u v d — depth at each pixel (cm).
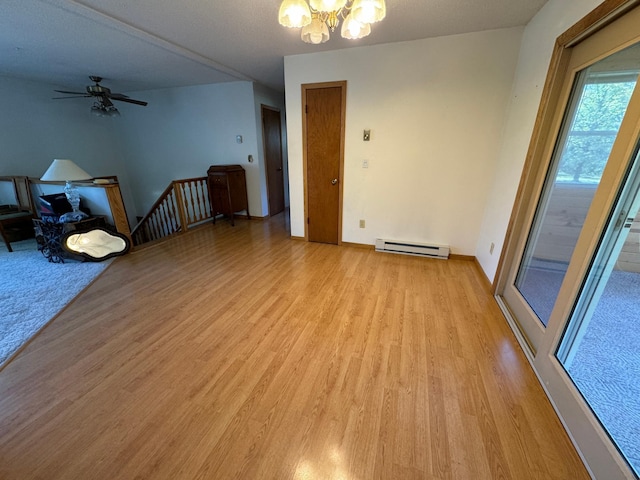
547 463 113
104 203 344
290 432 126
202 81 444
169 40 270
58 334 193
